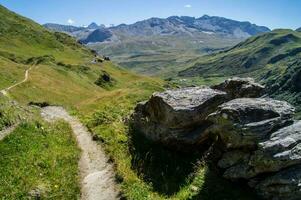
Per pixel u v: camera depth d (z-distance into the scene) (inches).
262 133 876.6
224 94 1139.9
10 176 979.9
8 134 1233.4
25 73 4815.5
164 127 1165.1
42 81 4611.2
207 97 1128.8
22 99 3486.7
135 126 1358.3
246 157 893.2
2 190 915.4
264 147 824.9
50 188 967.6
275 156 799.7
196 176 966.4
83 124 1755.7
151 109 1240.8
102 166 1160.2
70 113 2288.4
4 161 1045.2
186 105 1113.4
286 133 855.1
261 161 821.9
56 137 1398.9
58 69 5979.3
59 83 4955.7
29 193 925.8
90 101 3250.5
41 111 2070.6
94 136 1456.7
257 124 888.9
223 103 1071.6
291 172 795.4
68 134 1518.2
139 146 1224.2
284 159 791.1
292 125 877.8
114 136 1384.1
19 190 931.3
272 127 882.1
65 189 985.5
